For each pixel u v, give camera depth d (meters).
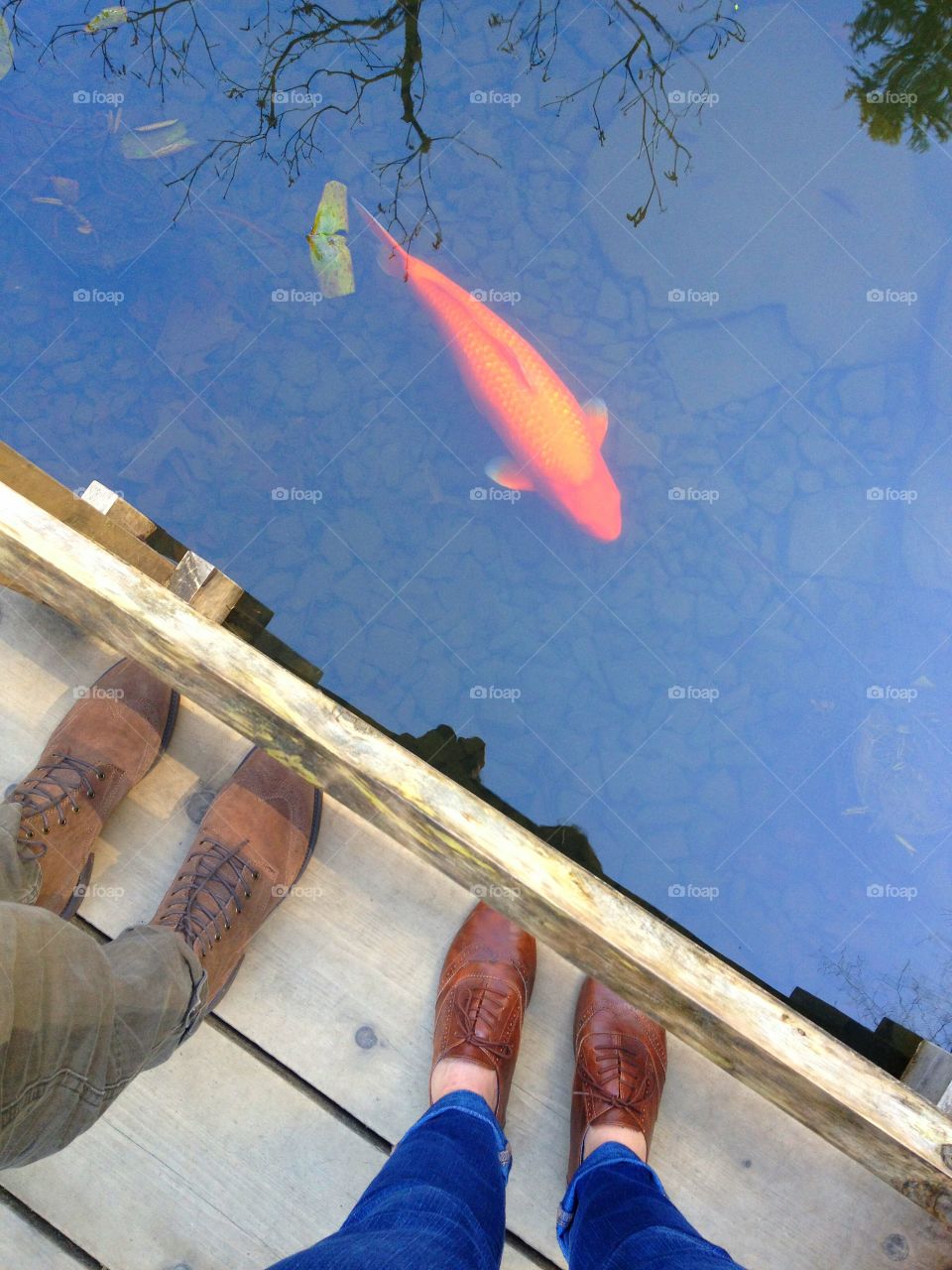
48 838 1.63
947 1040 2.01
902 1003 2.03
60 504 1.72
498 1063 1.65
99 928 1.82
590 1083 1.66
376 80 2.45
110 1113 1.73
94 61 2.40
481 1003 1.69
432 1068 1.68
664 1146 1.76
